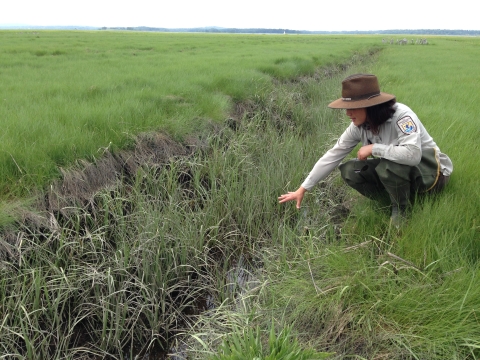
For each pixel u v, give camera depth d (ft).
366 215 11.72
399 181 10.41
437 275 8.74
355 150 16.58
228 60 42.16
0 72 30.55
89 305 9.82
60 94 21.71
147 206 12.84
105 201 12.32
